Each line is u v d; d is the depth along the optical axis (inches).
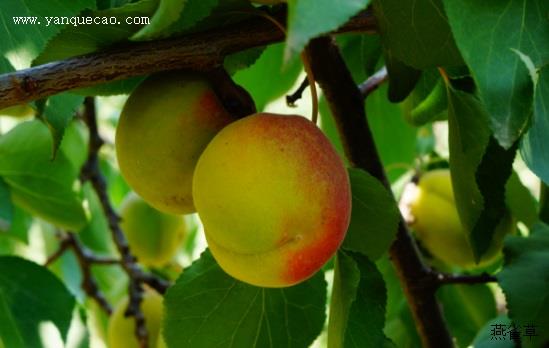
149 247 28.9
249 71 24.4
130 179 17.7
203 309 19.2
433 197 24.6
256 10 17.1
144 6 16.4
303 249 16.1
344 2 13.6
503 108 14.8
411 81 18.4
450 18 14.9
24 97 16.5
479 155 18.5
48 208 25.0
